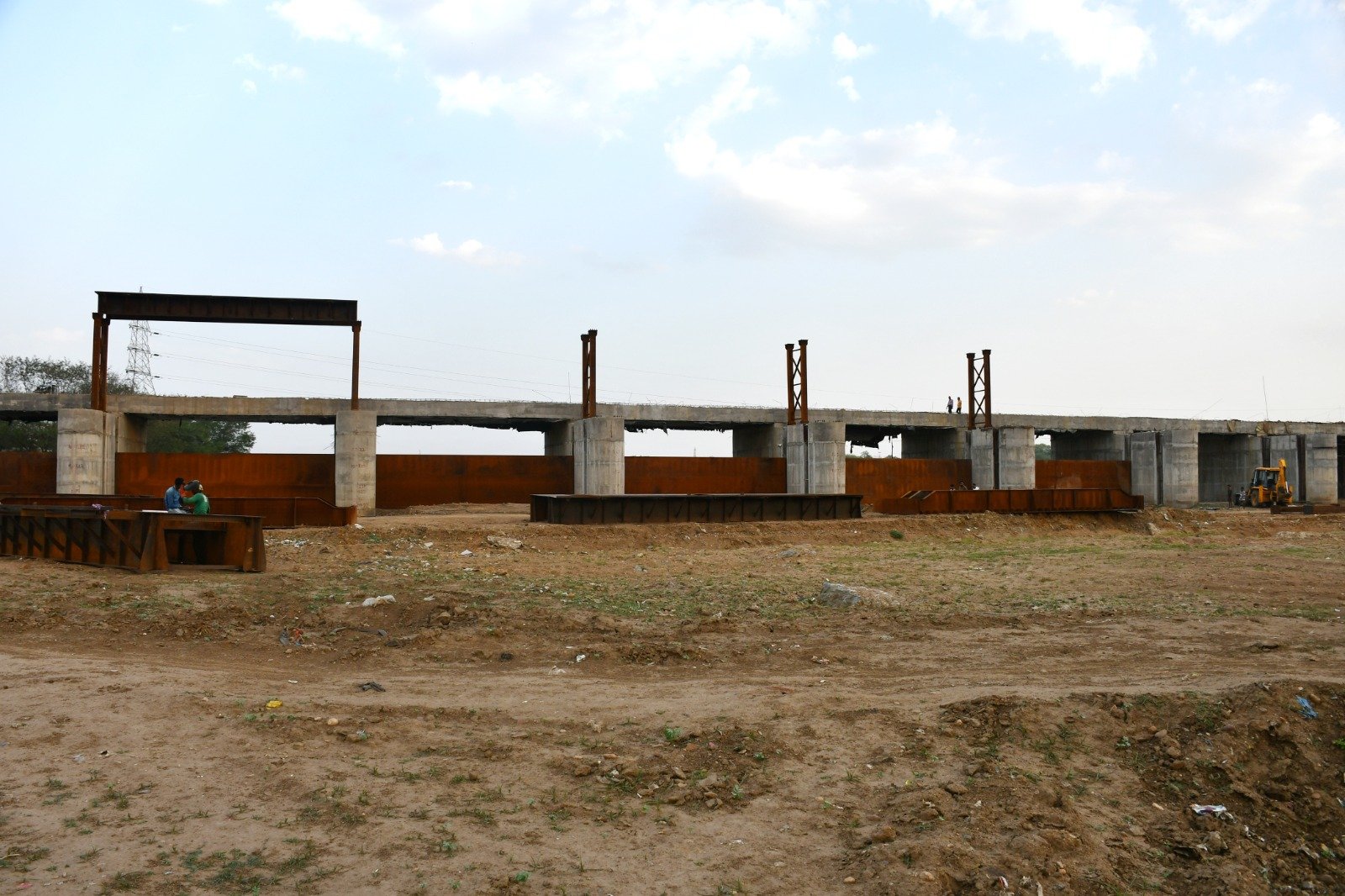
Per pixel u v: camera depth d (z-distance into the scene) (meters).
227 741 8.19
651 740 8.65
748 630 14.29
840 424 46.56
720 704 9.77
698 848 6.57
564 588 17.97
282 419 45.28
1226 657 12.17
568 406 47.09
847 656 12.48
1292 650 12.57
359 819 6.75
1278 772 8.21
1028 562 23.52
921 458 54.44
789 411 49.25
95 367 39.38
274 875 5.91
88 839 6.26
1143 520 40.56
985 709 9.16
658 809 7.18
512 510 41.66
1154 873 6.66
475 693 10.29
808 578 20.12
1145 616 15.41
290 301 39.88
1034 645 13.20
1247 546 28.00
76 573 16.84
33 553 19.11
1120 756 8.45
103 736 8.16
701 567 22.66
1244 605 16.33
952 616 15.35
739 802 7.32
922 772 7.88
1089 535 37.47
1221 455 67.25
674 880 6.11
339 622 14.24
